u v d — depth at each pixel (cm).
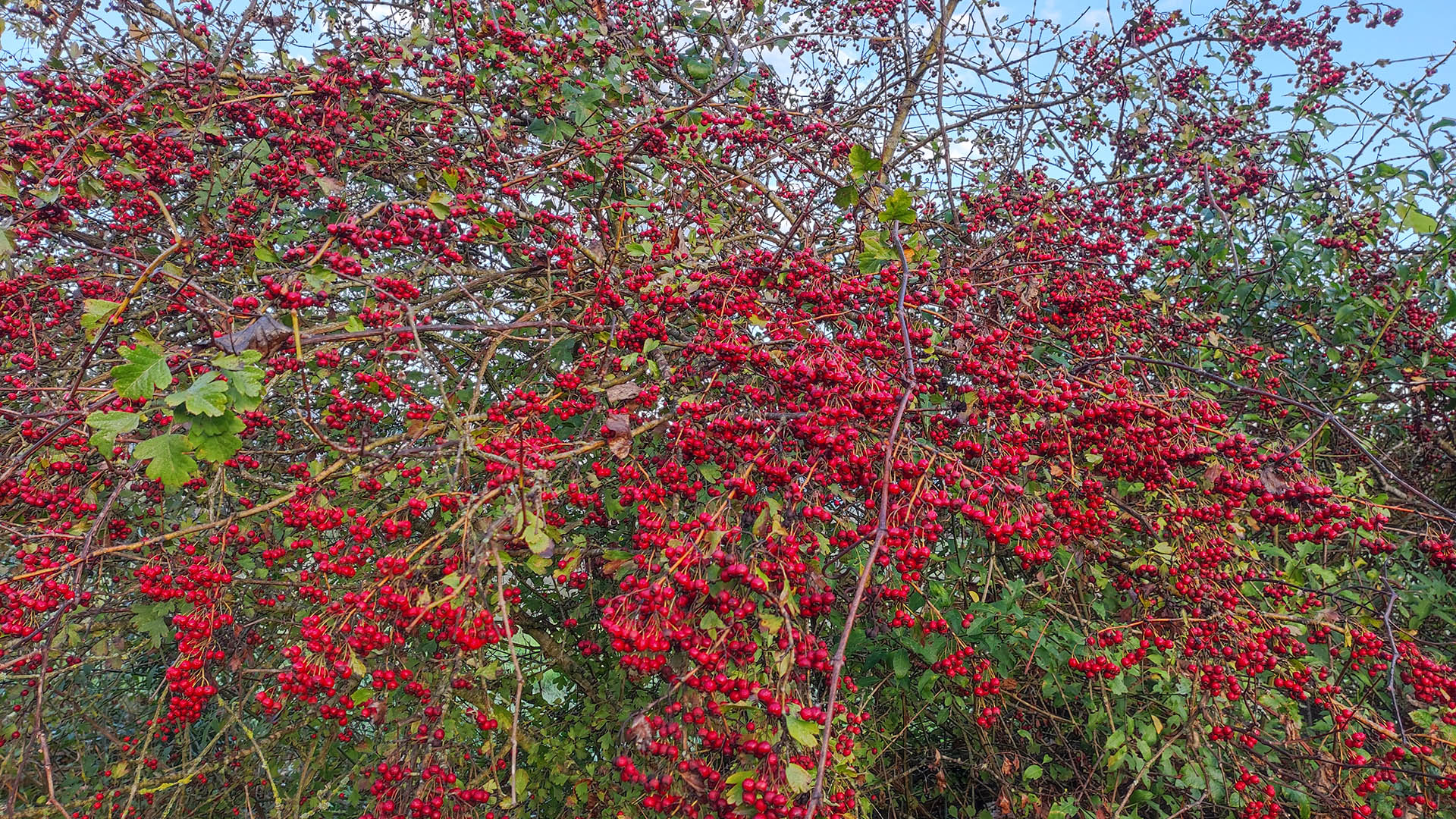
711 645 225
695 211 398
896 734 414
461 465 272
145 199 366
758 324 286
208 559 321
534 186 397
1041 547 280
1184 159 452
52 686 407
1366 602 376
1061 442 289
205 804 466
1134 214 441
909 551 226
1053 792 412
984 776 451
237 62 447
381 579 252
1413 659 296
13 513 330
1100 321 335
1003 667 374
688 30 519
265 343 241
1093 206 448
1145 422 274
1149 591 350
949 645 338
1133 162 509
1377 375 461
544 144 439
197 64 376
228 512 375
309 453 455
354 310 381
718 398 330
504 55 405
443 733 308
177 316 401
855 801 259
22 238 329
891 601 275
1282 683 307
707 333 301
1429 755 299
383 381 307
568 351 412
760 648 260
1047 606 385
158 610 373
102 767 453
